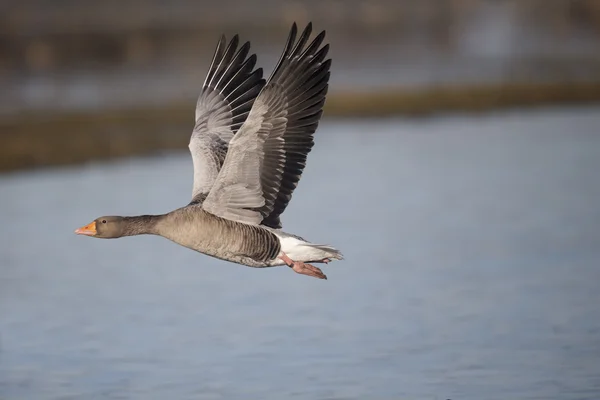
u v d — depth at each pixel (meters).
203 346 13.34
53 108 31.77
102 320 14.48
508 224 19.39
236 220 9.73
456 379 12.03
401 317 14.38
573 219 19.69
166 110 30.73
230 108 10.75
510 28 61.81
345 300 15.26
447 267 16.75
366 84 37.28
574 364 12.48
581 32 58.47
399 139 28.30
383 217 19.84
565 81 37.28
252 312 14.82
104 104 32.34
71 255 18.05
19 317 14.66
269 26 60.56
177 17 63.66
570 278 16.05
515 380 12.00
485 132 29.28
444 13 72.94
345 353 12.95
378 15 70.44
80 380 12.25
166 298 15.59
